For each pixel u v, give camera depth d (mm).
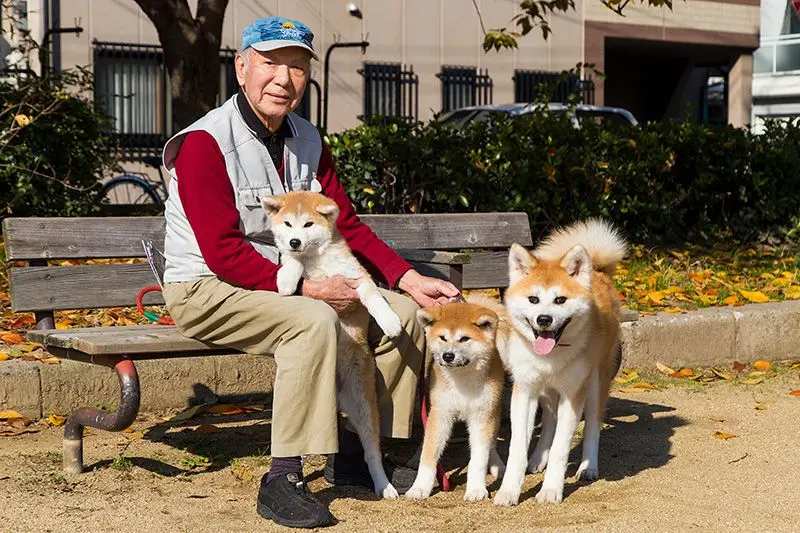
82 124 8523
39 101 8234
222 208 3926
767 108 24547
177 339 3998
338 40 16203
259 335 3814
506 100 17922
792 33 23969
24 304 4391
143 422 5031
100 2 14414
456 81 17328
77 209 8477
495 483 4320
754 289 7867
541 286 3924
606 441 4949
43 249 4453
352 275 4039
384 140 8656
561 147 9102
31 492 3932
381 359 4062
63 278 4484
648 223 9906
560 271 4012
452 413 4129
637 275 8281
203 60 9438
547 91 10234
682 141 10094
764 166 10375
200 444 4695
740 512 3855
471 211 8938
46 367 4898
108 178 14102
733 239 10477
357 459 4188
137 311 6367
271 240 4234
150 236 4699
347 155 8648
